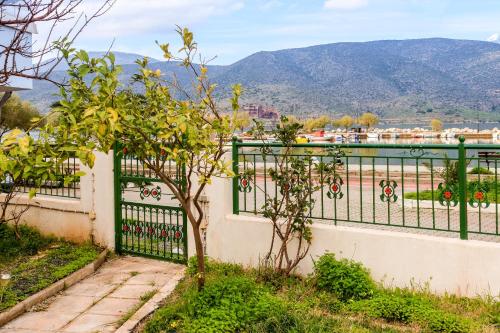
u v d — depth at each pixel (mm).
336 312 5445
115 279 7246
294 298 5852
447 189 5969
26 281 6906
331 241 6512
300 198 6645
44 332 5391
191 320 5172
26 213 9664
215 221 7441
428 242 5859
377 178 20031
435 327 4859
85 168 8828
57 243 9039
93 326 5520
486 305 5379
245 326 4988
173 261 7941
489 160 5727
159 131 4812
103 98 4062
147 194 8117
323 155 6488
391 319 5207
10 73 3168
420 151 6094
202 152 6250
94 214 8758
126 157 8281
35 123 3627
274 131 6629
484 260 5539
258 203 14273
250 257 7141
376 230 6305
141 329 5332
